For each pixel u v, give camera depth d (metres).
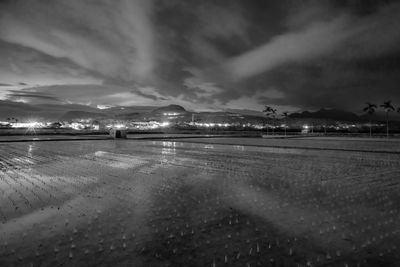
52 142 36.69
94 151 24.08
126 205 7.73
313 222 6.33
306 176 12.14
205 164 16.03
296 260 4.59
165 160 17.86
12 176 12.27
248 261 4.56
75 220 6.54
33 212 7.18
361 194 8.90
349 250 4.93
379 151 23.41
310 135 75.38
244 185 10.28
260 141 42.69
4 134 60.97
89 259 4.64
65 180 11.33
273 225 6.14
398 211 7.12
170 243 5.25
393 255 4.73
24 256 4.77
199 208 7.43
